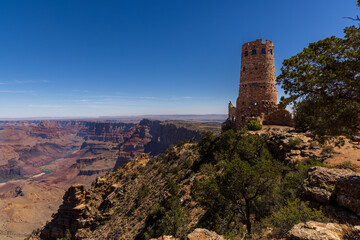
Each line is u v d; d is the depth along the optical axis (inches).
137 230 1686.8
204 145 1989.4
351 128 527.8
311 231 339.0
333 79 516.1
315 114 580.4
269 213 707.4
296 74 569.9
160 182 2347.4
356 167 754.8
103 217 2645.2
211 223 829.2
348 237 312.3
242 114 2118.6
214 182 740.0
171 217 1163.3
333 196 544.7
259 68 2036.2
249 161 1079.6
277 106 2033.7
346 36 536.1
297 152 1072.8
